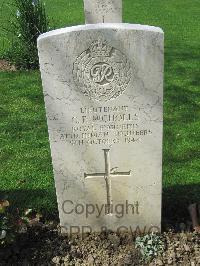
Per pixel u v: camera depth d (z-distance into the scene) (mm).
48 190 1531
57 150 1215
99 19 2561
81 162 1232
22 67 2695
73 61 1087
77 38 1058
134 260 1235
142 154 1213
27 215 1402
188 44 3090
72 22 3732
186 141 1837
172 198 1457
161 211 1349
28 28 2656
